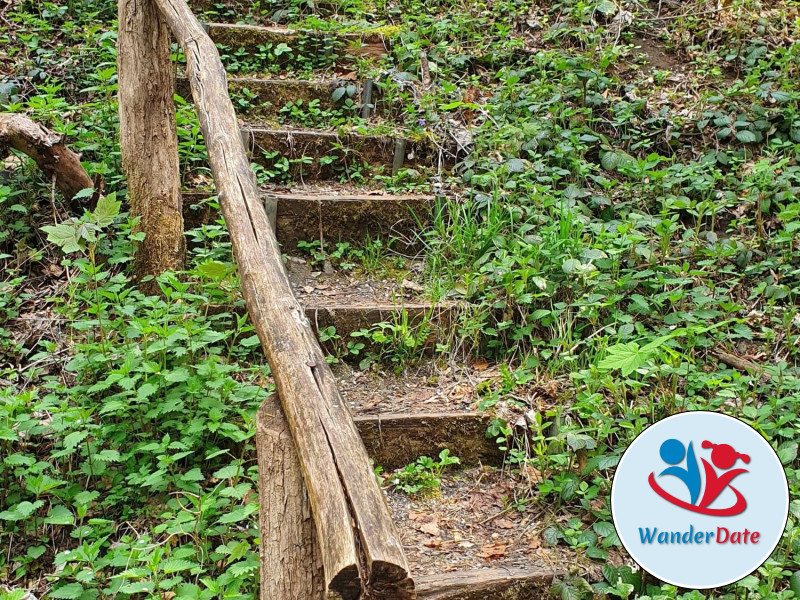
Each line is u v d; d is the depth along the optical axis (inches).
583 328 126.0
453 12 218.4
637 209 153.0
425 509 104.7
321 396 68.8
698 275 137.9
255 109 181.0
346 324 128.4
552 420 110.7
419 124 172.7
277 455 71.1
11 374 110.3
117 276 121.4
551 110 169.8
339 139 167.0
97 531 94.3
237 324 119.7
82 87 173.6
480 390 119.1
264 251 90.2
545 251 131.1
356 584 54.3
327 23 206.5
